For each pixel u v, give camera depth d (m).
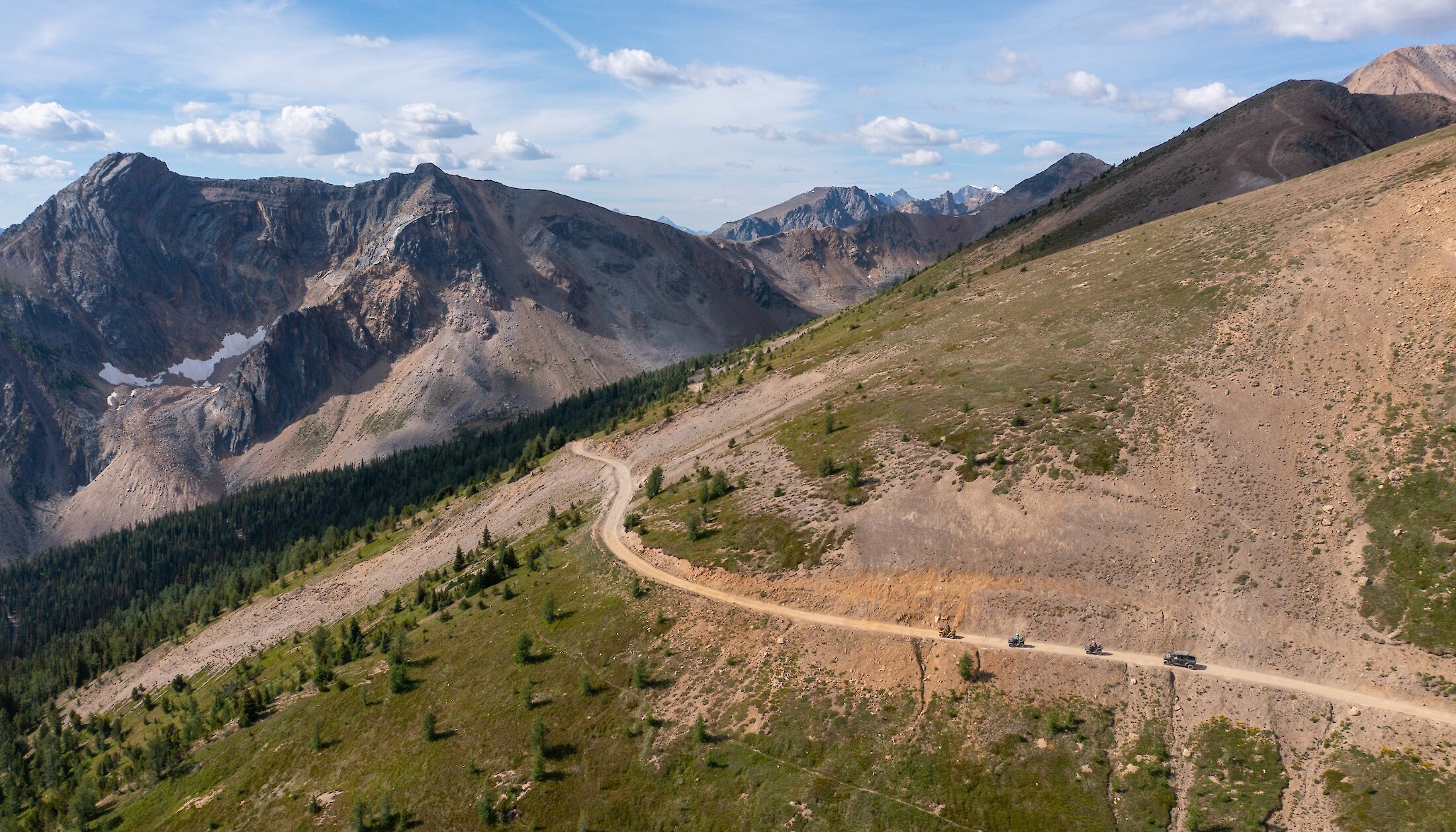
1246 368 107.00
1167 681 76.31
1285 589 80.69
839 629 91.00
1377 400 94.19
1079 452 100.75
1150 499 92.38
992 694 79.12
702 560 109.75
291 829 91.94
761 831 74.44
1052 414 111.25
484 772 89.50
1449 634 71.38
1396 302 104.75
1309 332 108.06
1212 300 125.44
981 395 125.00
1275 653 76.81
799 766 78.62
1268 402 100.25
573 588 118.00
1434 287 103.25
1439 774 62.34
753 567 104.50
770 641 92.69
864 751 77.94
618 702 92.56
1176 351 116.56
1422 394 91.81
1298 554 83.00
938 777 73.62
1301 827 62.91
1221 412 100.94
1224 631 79.62
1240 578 82.81
